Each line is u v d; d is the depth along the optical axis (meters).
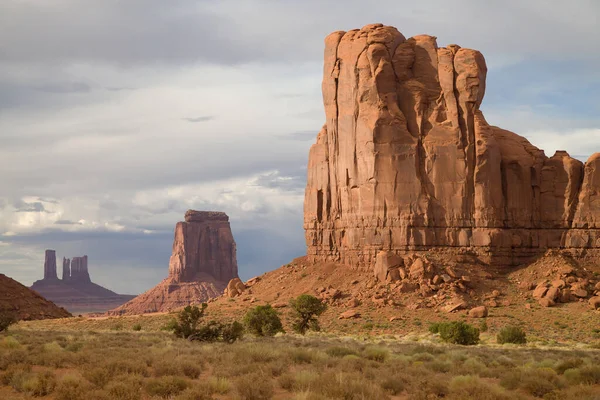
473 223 86.62
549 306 75.75
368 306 78.88
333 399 21.03
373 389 22.22
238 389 21.97
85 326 79.62
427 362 33.31
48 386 22.00
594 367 27.83
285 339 51.62
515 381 26.12
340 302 81.75
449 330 57.44
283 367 27.03
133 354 29.78
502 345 55.91
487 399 22.62
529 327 69.25
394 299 78.94
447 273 81.94
